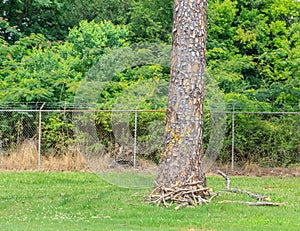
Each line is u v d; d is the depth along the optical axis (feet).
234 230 33.76
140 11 113.09
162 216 39.09
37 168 72.28
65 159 72.38
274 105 82.58
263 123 75.56
